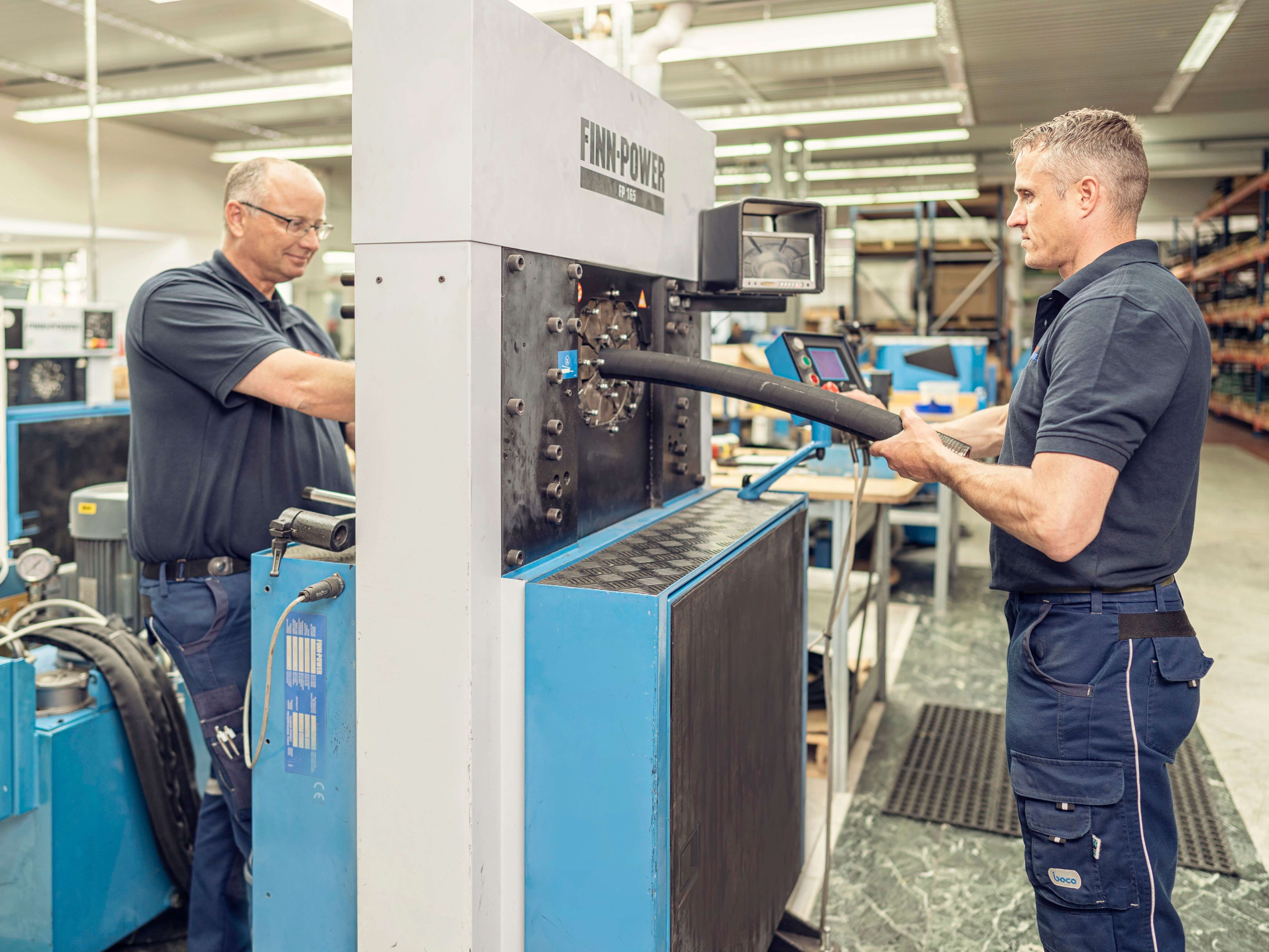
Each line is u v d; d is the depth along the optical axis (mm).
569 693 1315
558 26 6059
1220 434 11359
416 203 1221
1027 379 1424
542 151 1352
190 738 2111
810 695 2840
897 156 11398
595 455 1671
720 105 9375
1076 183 1400
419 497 1265
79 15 6609
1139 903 1345
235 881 1895
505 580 1314
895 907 2203
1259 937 2096
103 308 3447
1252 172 11953
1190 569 5277
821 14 6676
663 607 1265
